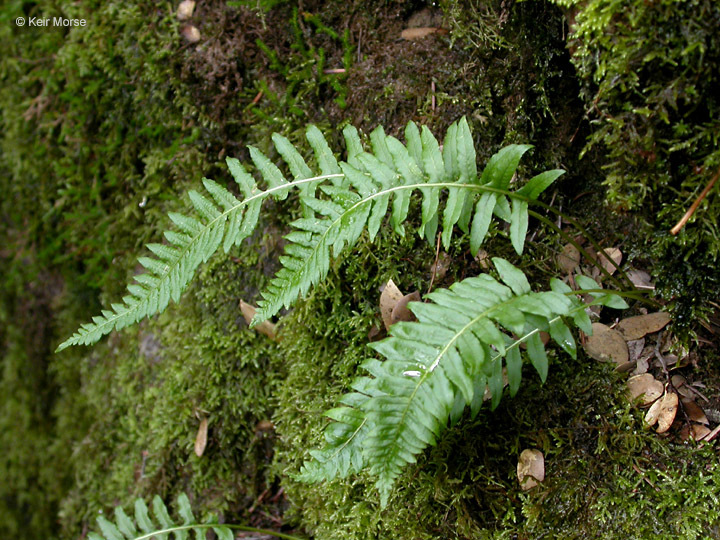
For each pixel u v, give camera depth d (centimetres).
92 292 120
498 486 87
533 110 89
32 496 127
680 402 86
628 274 88
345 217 82
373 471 75
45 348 126
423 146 82
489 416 88
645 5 77
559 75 88
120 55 105
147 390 106
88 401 116
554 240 90
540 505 86
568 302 77
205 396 101
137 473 107
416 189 86
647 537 85
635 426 86
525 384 88
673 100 79
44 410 127
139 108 106
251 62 99
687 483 85
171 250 85
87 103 110
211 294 101
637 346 87
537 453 87
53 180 117
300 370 96
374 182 82
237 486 101
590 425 87
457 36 90
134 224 111
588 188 90
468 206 82
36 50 113
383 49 94
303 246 82
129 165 109
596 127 88
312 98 96
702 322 86
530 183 81
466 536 87
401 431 75
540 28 87
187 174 105
